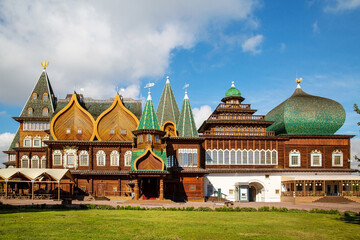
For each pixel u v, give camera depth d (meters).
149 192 48.25
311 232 23.30
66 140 52.72
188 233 21.67
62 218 26.09
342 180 55.28
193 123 53.41
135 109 57.94
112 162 53.19
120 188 51.97
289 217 30.89
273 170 57.34
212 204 45.00
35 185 51.84
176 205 40.16
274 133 60.81
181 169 51.19
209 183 55.94
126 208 34.75
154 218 27.78
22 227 21.78
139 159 43.72
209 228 23.69
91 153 52.81
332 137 60.19
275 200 57.31
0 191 46.72
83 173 50.78
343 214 33.81
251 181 57.12
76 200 47.72
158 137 46.06
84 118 54.19
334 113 60.28
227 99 65.50
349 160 59.94
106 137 54.16
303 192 53.78
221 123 60.78
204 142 57.47
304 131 60.59
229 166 57.41
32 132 59.72
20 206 33.94
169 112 54.03
